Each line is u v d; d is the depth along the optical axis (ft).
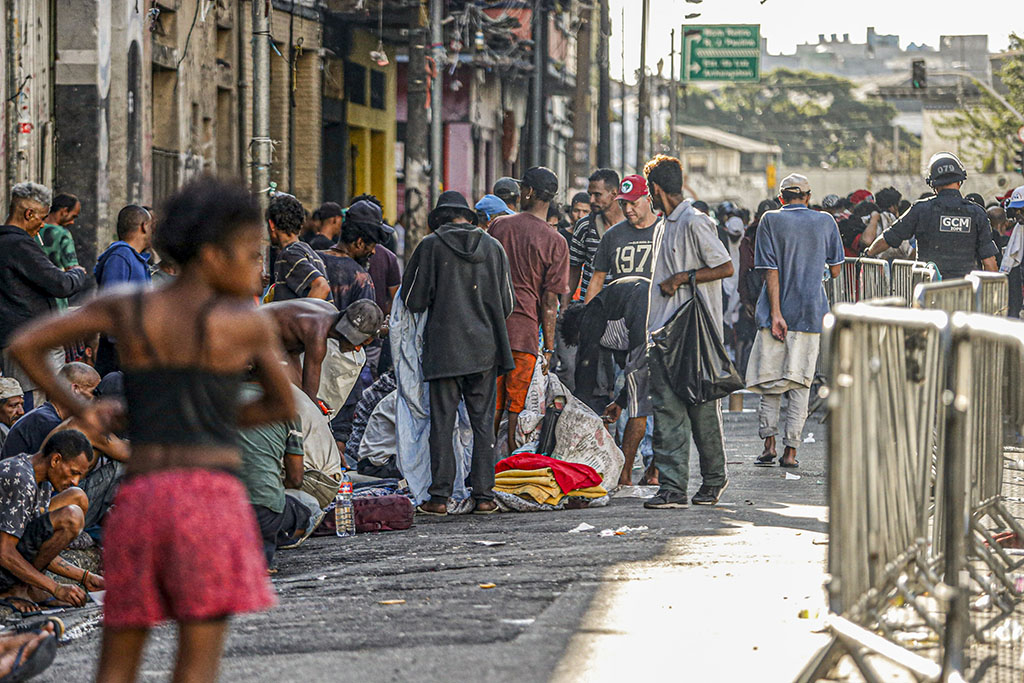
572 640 43.78
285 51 179.73
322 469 64.18
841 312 34.53
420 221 139.85
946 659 37.55
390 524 67.00
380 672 40.63
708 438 71.82
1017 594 46.98
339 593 52.37
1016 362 48.24
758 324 89.30
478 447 72.23
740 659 41.19
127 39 121.49
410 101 139.95
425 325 72.95
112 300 30.71
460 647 43.27
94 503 60.44
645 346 79.71
